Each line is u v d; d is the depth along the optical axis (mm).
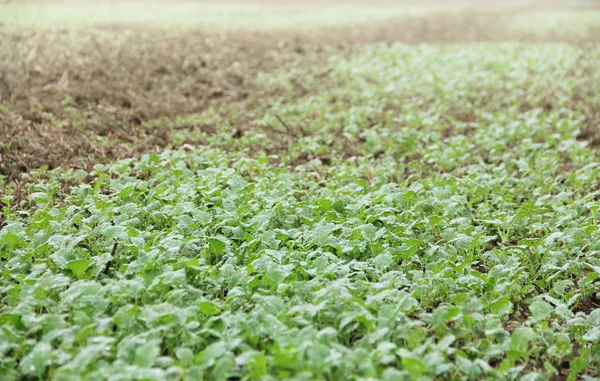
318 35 21328
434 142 11508
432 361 4570
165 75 14547
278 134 11586
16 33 15070
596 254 7109
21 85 12336
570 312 5707
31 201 8328
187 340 4949
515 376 4836
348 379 4473
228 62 16250
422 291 5852
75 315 5012
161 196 7676
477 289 6176
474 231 7273
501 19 28547
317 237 6625
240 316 5109
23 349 4797
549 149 11273
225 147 10773
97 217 7082
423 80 15664
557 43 21406
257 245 6645
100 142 10523
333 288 5445
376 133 11586
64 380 4207
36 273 5641
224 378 4488
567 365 5371
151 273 5664
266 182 8656
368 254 6699
